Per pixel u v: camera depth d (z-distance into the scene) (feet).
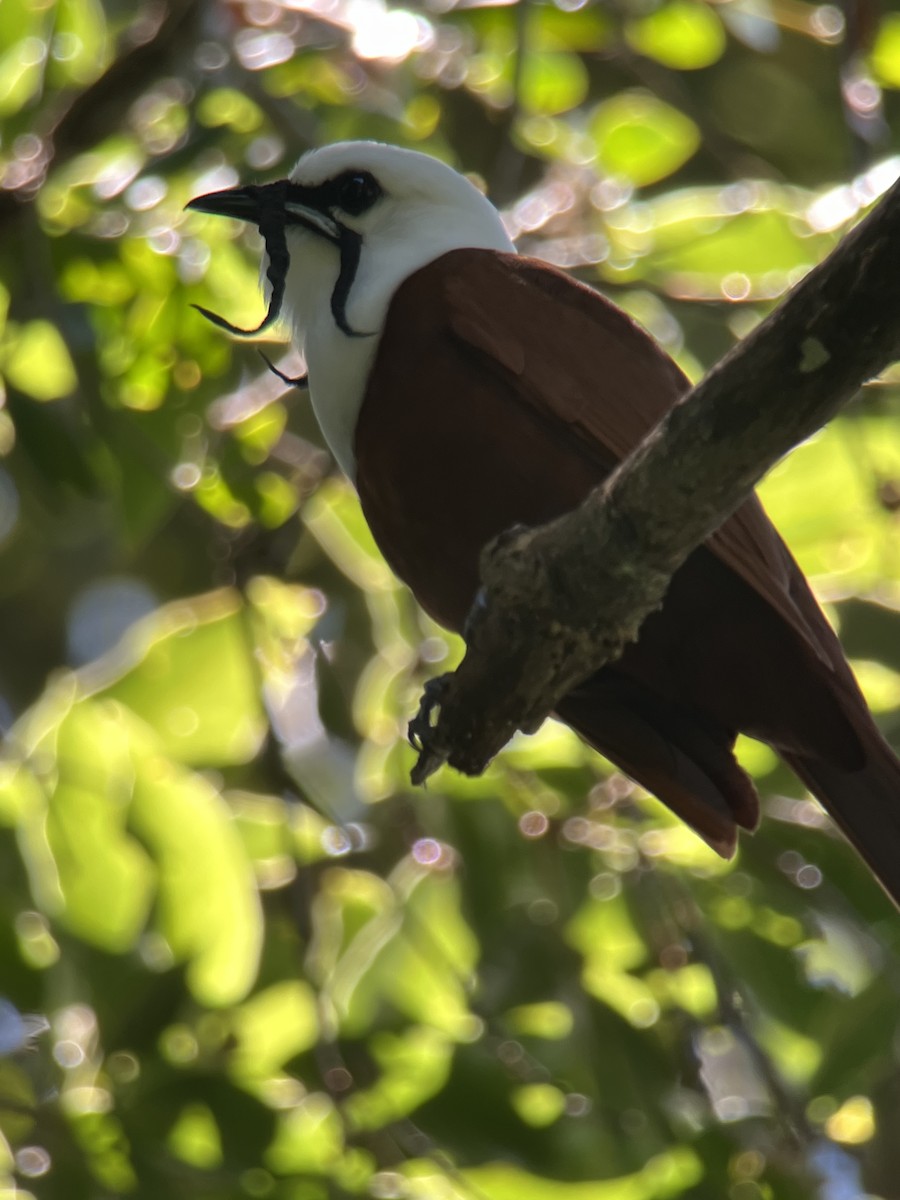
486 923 35.42
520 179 43.93
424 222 30.81
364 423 28.78
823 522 40.42
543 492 27.76
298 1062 33.45
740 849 36.29
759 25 47.91
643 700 29.22
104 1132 30.53
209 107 39.81
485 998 34.50
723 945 35.86
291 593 41.37
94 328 35.47
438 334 28.58
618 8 44.01
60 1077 31.71
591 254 41.93
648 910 35.12
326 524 41.68
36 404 35.91
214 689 41.37
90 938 33.24
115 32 45.85
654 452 22.53
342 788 43.98
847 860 35.94
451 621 29.86
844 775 27.35
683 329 41.81
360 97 40.68
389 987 37.27
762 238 41.55
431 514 28.50
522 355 28.30
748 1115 32.76
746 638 27.58
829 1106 33.12
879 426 40.68
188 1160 31.35
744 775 28.81
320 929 38.52
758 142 47.91
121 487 37.22
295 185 31.42
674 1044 34.27
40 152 37.83
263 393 40.34
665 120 44.91
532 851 36.45
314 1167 31.94
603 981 36.58
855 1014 33.35
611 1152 31.89
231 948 34.71
